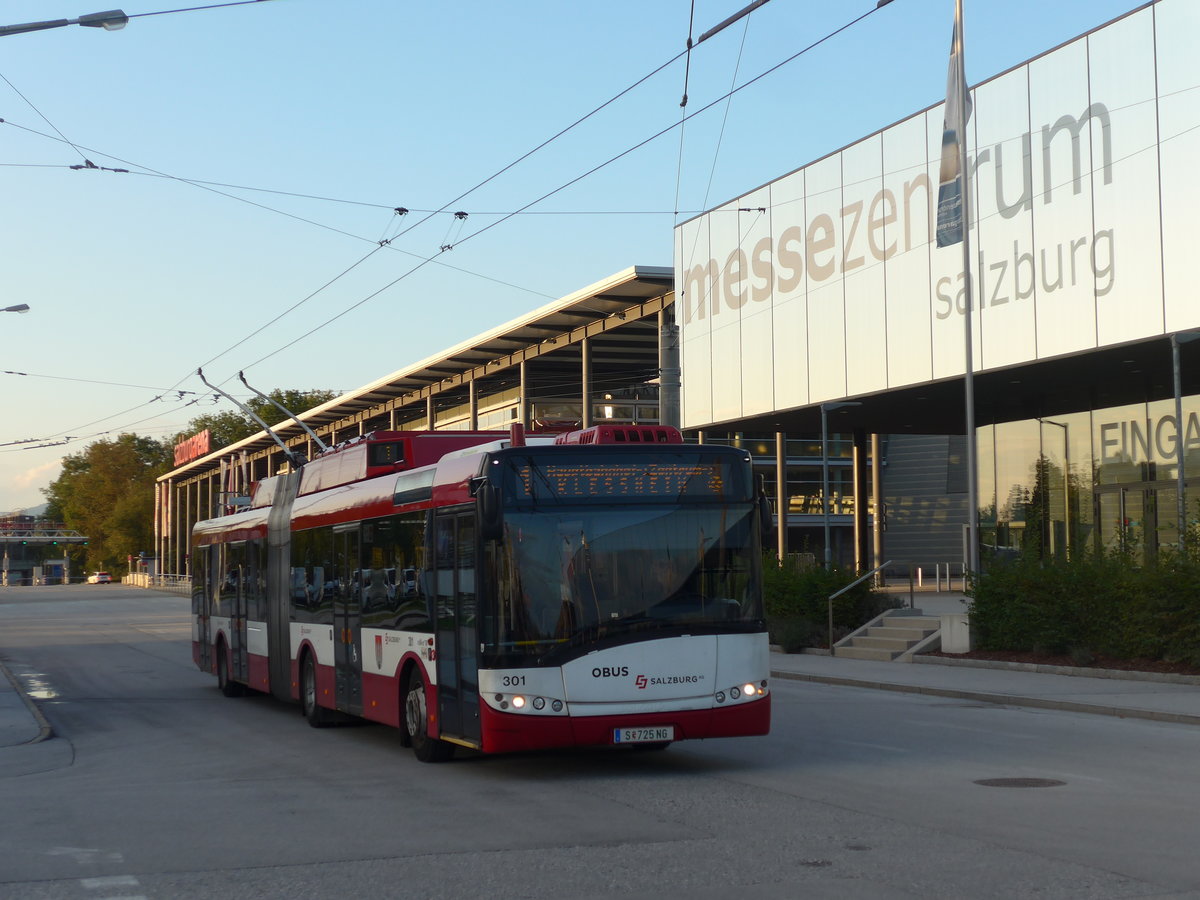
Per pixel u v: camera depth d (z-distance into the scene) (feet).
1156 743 46.03
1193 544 69.41
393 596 47.80
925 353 104.94
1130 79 85.76
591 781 39.09
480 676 38.73
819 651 94.48
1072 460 112.06
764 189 124.88
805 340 119.14
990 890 23.40
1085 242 89.35
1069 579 74.43
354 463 54.85
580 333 162.81
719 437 147.84
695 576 39.60
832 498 239.09
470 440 53.16
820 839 28.53
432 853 28.25
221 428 522.88
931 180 104.32
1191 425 101.14
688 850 27.68
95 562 571.69
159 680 91.76
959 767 40.09
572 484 39.47
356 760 46.24
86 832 32.50
